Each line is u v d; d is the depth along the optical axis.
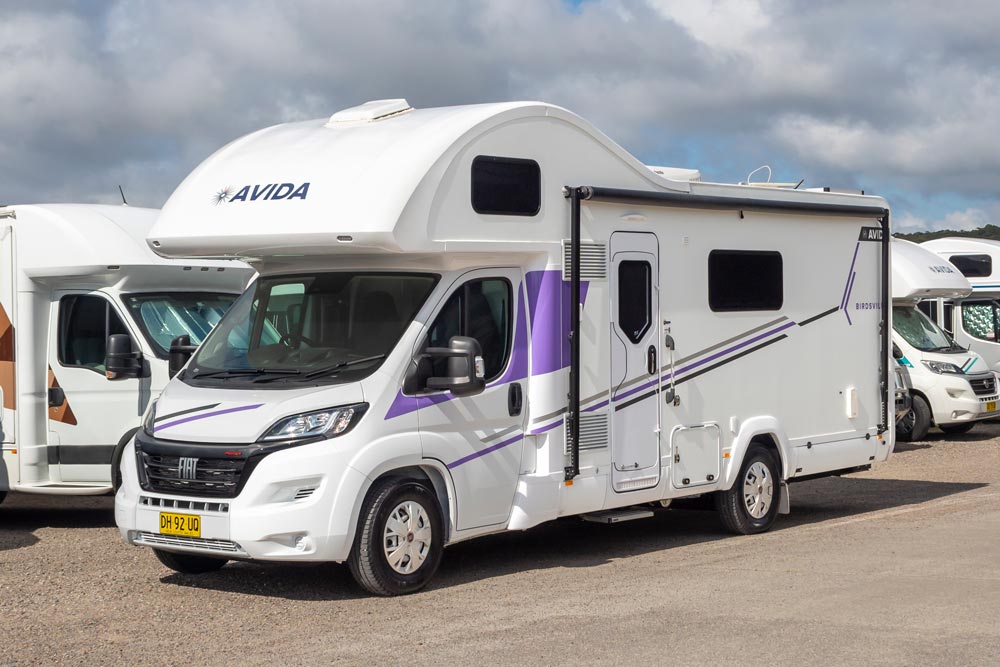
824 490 13.79
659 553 9.66
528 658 6.48
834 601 7.70
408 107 9.05
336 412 7.76
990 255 23.14
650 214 9.65
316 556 7.62
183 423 8.06
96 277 11.41
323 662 6.49
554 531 10.88
